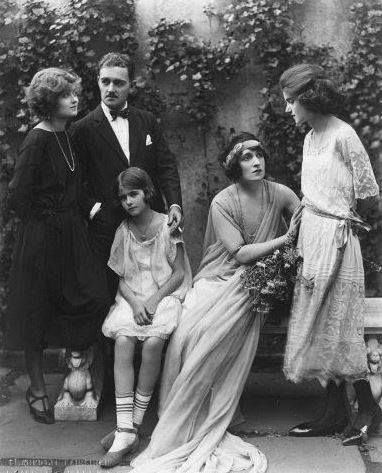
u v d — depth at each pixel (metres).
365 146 3.85
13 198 3.12
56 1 3.94
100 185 3.34
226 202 3.21
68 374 3.29
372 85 3.81
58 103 3.09
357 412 3.15
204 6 3.87
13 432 3.14
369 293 3.98
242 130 3.95
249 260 3.10
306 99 2.82
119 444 2.85
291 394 3.55
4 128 4.01
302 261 2.94
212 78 3.90
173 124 3.98
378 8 3.77
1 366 4.07
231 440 2.92
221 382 3.01
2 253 4.09
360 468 2.74
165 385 3.04
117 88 3.26
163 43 3.86
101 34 3.90
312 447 2.94
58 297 3.21
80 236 3.20
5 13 3.93
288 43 3.82
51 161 3.13
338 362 2.89
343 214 2.84
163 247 3.21
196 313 3.06
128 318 3.04
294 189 3.93
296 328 2.94
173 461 2.75
